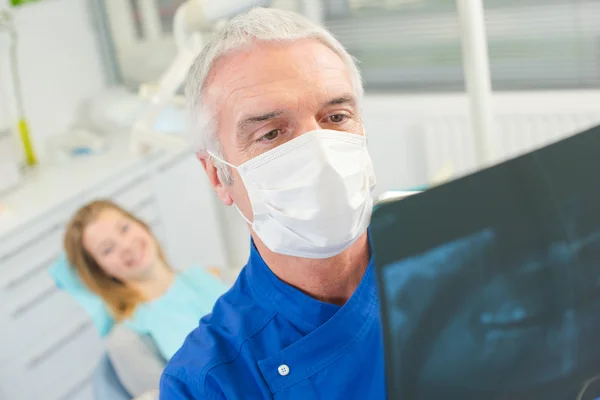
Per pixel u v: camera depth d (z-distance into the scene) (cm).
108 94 366
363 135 101
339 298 100
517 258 70
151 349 224
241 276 106
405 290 66
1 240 265
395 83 359
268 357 96
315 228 94
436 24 339
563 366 73
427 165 348
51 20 356
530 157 72
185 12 162
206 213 361
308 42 93
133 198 319
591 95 311
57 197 292
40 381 282
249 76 91
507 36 327
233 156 97
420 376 67
